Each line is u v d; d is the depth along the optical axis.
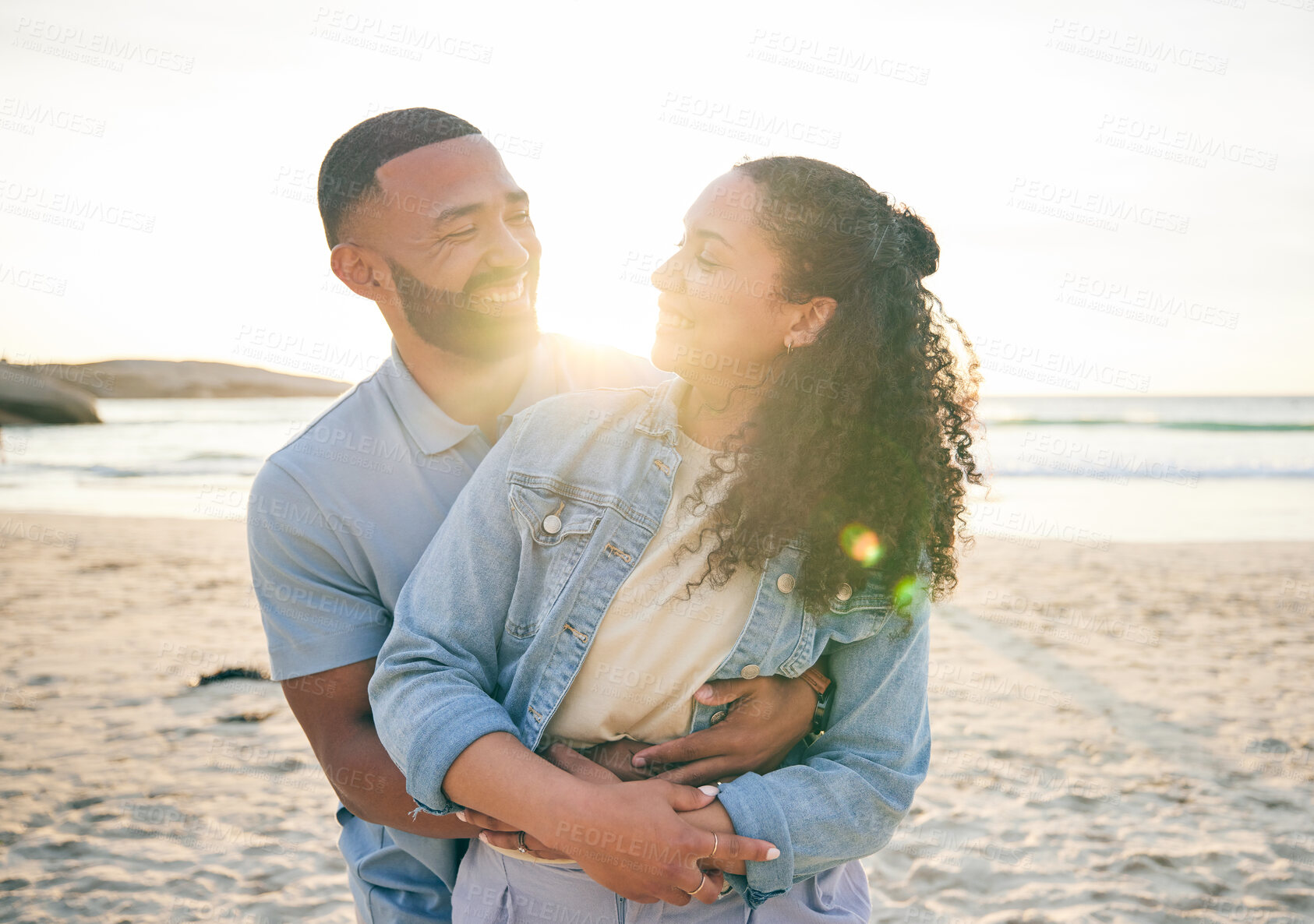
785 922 1.49
